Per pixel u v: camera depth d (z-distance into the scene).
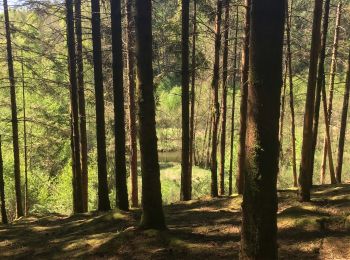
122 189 12.54
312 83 10.84
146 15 8.45
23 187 23.88
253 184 5.32
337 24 18.30
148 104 8.66
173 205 14.70
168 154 39.56
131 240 8.90
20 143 23.50
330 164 17.67
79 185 15.69
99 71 13.23
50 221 14.30
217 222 10.86
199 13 18.72
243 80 14.19
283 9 5.09
